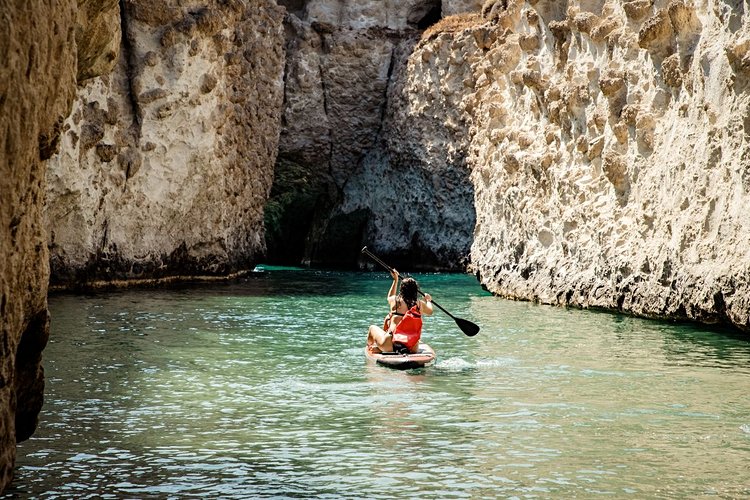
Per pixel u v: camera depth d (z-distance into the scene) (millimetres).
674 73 19453
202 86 30922
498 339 18344
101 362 15391
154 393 12883
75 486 8547
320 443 10164
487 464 9336
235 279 35875
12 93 6414
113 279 29438
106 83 28062
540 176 26422
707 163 18094
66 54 7645
